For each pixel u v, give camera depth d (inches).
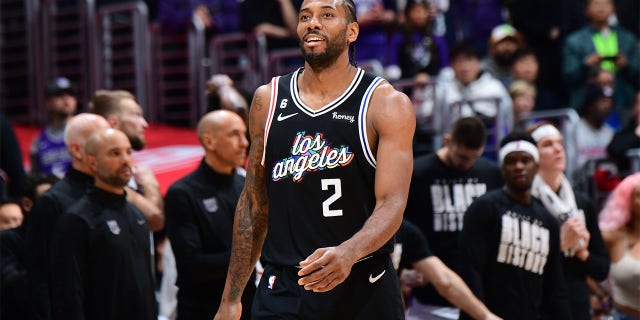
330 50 392.5
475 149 686.5
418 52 1146.0
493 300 624.4
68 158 938.7
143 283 557.9
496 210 620.4
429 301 702.5
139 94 1178.0
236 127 597.9
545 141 676.1
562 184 681.0
